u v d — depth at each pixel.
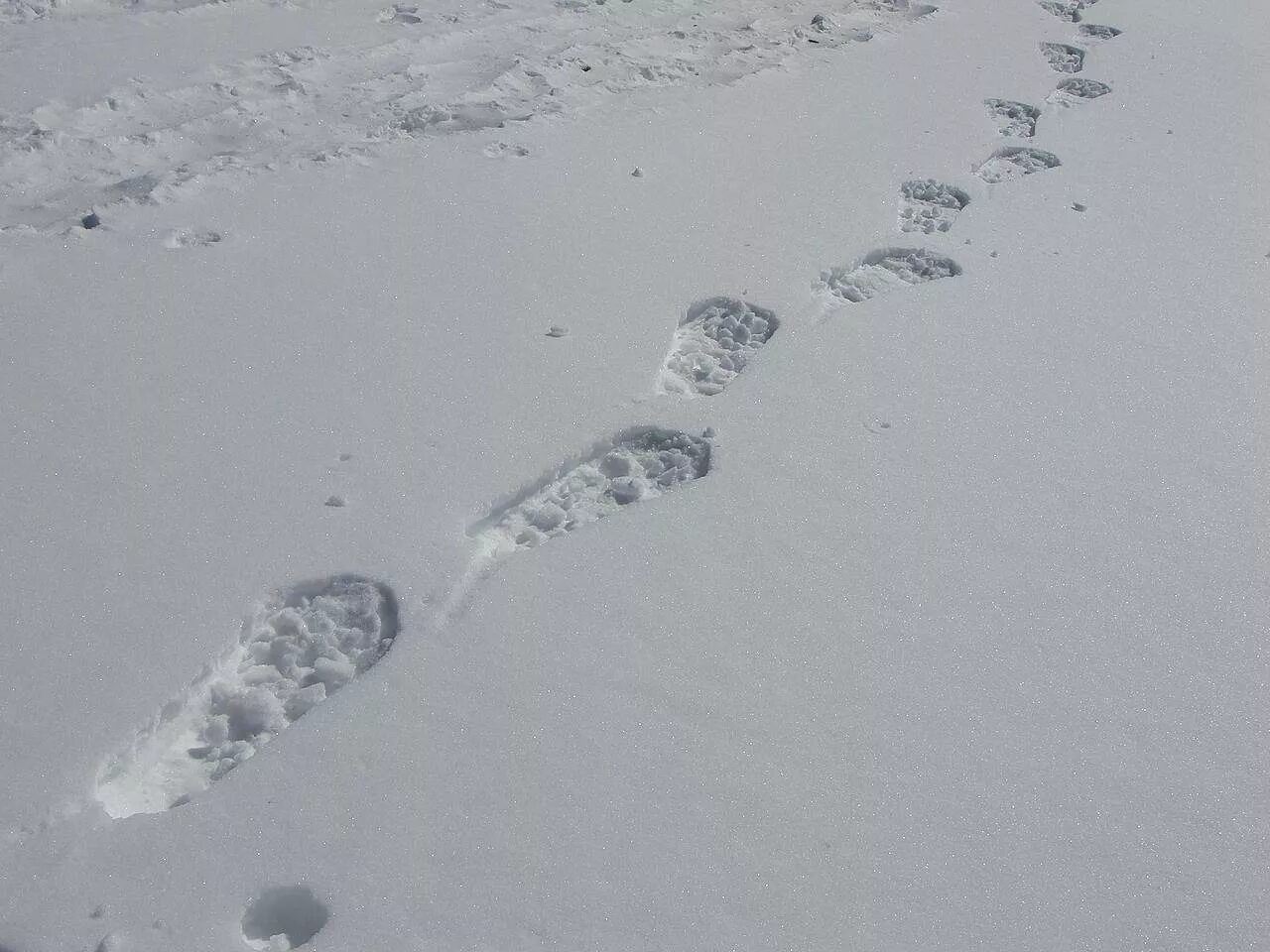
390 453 1.77
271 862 1.21
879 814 1.29
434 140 2.68
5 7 3.01
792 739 1.37
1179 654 1.52
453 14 3.34
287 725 1.40
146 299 2.07
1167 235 2.54
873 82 3.19
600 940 1.15
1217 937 1.19
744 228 2.44
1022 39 3.59
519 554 1.62
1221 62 3.49
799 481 1.77
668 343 2.08
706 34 3.43
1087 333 2.18
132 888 1.18
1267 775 1.37
